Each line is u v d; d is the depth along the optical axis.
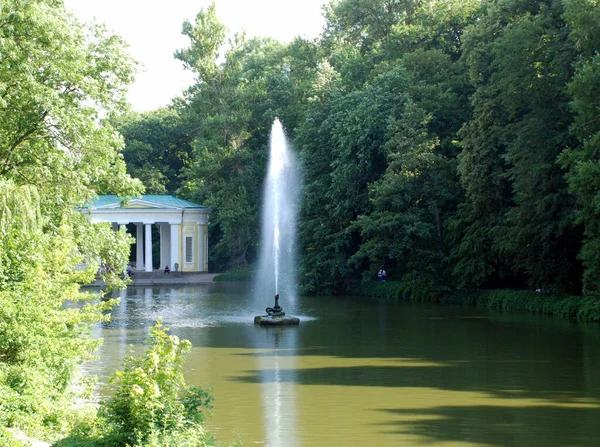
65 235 23.53
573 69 42.00
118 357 27.95
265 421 18.70
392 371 25.34
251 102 84.25
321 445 16.61
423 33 66.81
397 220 54.50
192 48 86.38
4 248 19.11
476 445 16.58
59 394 18.16
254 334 35.59
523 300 46.94
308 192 63.91
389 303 53.88
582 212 37.03
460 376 24.34
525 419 18.77
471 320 41.16
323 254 62.88
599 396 21.22
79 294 21.83
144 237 90.38
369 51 78.38
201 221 85.50
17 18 23.16
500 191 47.62
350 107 62.38
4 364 17.17
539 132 42.31
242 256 83.31
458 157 49.22
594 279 39.25
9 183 19.31
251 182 80.50
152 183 96.00
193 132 98.94
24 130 24.84
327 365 26.66
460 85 58.97
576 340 32.28
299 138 69.06
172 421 13.73
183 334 35.59
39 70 25.25
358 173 59.97
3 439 12.92
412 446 16.50
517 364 26.45
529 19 45.41
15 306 18.16
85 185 28.16
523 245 43.91
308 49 87.12
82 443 13.40
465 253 51.44
